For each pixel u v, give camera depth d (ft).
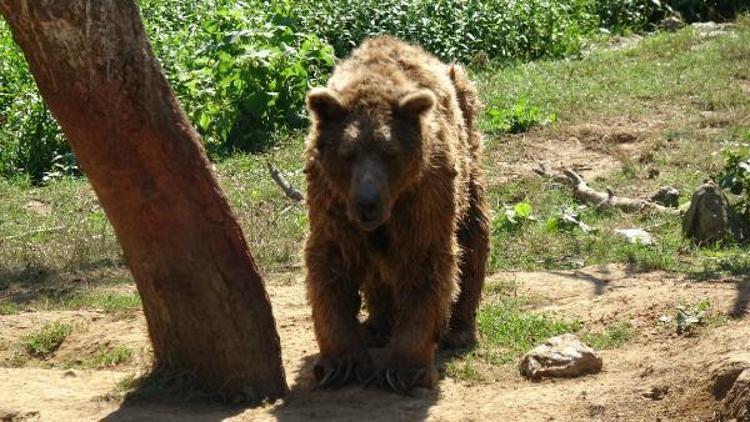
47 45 19.25
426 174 21.75
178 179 20.44
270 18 51.98
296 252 34.14
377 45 24.07
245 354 21.27
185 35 52.90
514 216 34.76
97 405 21.11
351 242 21.93
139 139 20.01
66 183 44.88
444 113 23.71
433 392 21.75
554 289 28.66
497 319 26.27
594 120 46.47
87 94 19.57
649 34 64.54
